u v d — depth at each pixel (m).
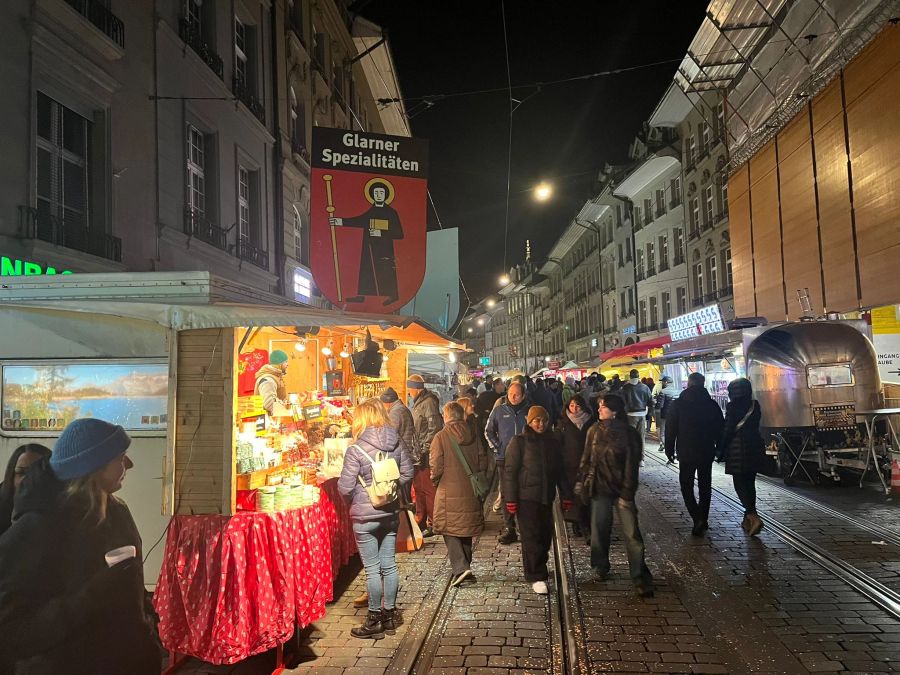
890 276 11.05
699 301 28.59
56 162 9.12
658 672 4.07
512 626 4.92
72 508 2.11
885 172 11.09
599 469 5.82
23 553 2.02
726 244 25.23
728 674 4.01
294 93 19.55
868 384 10.51
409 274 9.41
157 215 11.19
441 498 5.99
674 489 10.34
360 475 5.00
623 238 40.09
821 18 13.74
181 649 4.15
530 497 5.75
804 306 14.19
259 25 16.73
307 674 4.21
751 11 16.78
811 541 6.86
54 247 8.38
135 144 10.65
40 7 8.46
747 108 18.06
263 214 16.53
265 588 4.22
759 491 9.88
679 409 7.40
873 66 11.37
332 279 9.25
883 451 10.21
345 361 9.09
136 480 5.08
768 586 5.58
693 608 5.14
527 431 5.92
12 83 8.05
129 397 5.14
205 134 13.73
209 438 4.31
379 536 4.98
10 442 5.20
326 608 5.54
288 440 5.90
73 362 5.20
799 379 10.61
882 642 4.42
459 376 19.94
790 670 4.04
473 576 6.02
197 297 5.16
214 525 4.20
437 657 4.40
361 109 28.53
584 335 52.22
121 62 10.33
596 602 5.36
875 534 7.05
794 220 14.82
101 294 5.25
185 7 12.82
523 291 78.06
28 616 2.00
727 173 19.39
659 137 31.92
